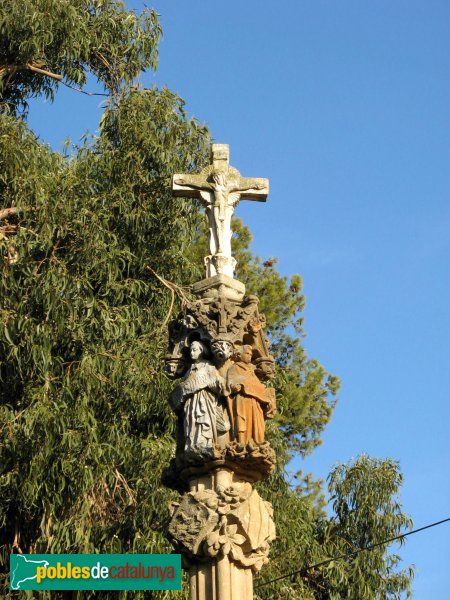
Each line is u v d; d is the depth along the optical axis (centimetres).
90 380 1568
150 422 1705
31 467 1477
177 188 1090
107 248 1705
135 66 2014
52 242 1673
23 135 1745
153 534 1516
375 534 1934
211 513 916
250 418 958
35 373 1571
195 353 990
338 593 1881
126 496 1579
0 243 1636
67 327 1612
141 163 1816
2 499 1535
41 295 1580
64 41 1927
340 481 2000
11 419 1520
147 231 1831
